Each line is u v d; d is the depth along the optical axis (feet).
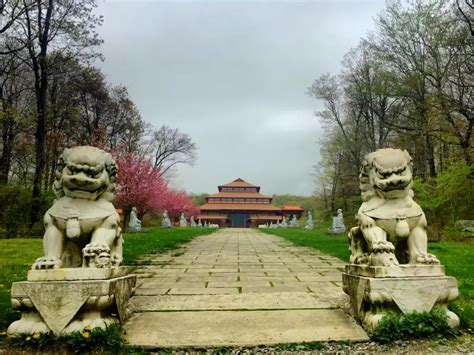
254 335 11.99
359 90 79.00
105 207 13.26
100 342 10.80
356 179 95.20
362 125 86.63
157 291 17.99
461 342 11.25
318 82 93.76
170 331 12.26
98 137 87.97
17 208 52.26
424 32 65.57
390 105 76.74
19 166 79.61
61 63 64.44
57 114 66.85
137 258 32.27
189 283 20.30
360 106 83.61
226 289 18.54
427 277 12.12
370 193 14.23
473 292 17.48
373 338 11.57
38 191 56.39
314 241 53.06
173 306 14.85
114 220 13.12
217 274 23.56
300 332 12.19
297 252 39.06
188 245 47.14
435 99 61.82
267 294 16.85
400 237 13.32
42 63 59.67
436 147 73.31
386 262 12.27
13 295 11.12
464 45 59.62
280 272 24.57
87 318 11.27
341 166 107.04
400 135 76.07
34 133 64.95
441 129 60.85
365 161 14.43
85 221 12.67
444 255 32.73
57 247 12.42
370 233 13.24
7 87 74.23
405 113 75.41
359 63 79.77
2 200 51.85
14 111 56.80
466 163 57.67
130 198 85.25
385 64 70.69
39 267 11.51
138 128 99.60
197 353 10.92
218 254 36.24
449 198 53.42
